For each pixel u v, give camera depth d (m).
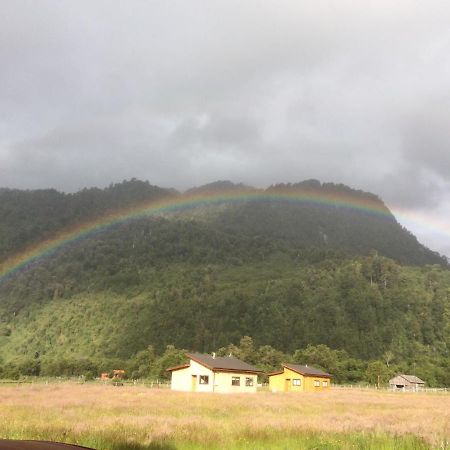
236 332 152.50
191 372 63.75
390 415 25.05
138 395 41.81
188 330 154.38
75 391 45.56
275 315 163.88
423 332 160.38
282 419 20.92
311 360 114.50
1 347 172.38
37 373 117.19
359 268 194.25
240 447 14.16
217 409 28.22
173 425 17.48
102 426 16.33
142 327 159.75
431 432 15.77
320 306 166.75
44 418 20.23
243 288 189.25
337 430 16.83
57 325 177.88
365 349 145.88
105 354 147.88
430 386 116.81
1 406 27.22
